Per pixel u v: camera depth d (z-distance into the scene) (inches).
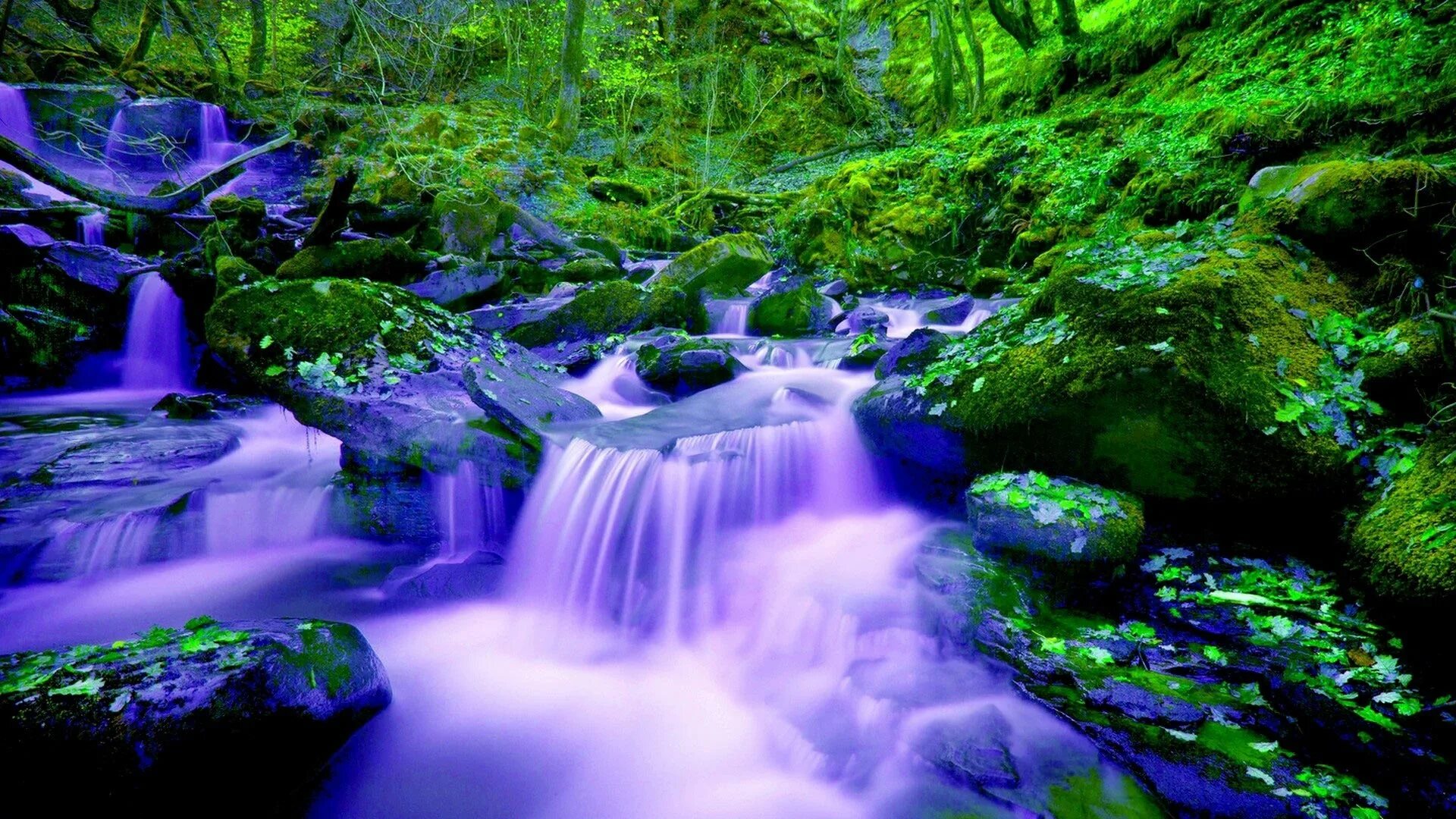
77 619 173.2
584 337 356.5
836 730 131.9
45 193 496.4
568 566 195.0
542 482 205.8
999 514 154.2
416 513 215.3
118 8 924.6
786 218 591.2
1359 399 144.6
